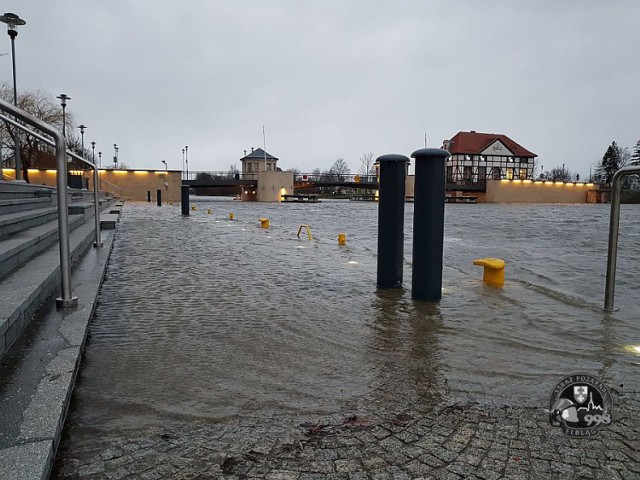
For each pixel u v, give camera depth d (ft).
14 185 27.53
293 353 13.85
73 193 47.88
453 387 11.61
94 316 17.34
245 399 10.69
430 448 8.55
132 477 7.53
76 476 7.52
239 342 14.71
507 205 221.05
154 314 17.78
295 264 31.09
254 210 128.47
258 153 330.54
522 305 20.72
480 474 7.69
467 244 50.72
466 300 21.49
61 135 13.94
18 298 12.37
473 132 286.87
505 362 13.50
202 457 8.18
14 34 79.97
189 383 11.49
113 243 39.40
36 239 19.62
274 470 7.77
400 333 16.14
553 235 64.18
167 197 195.11
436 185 20.39
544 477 7.63
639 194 262.26
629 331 16.96
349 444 8.68
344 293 22.35
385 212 23.38
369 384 11.71
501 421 9.71
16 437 7.31
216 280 24.80
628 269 33.76
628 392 11.35
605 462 8.11
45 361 10.23
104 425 9.31
